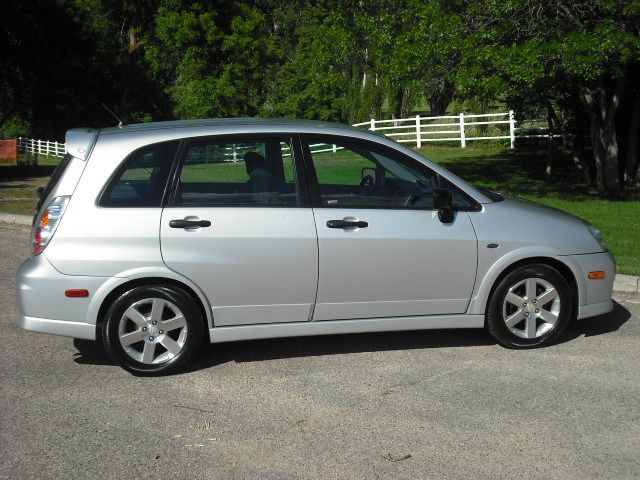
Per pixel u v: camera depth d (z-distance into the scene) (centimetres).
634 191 1630
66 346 640
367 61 1962
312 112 4162
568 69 1308
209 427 477
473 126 2988
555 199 1512
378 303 591
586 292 626
